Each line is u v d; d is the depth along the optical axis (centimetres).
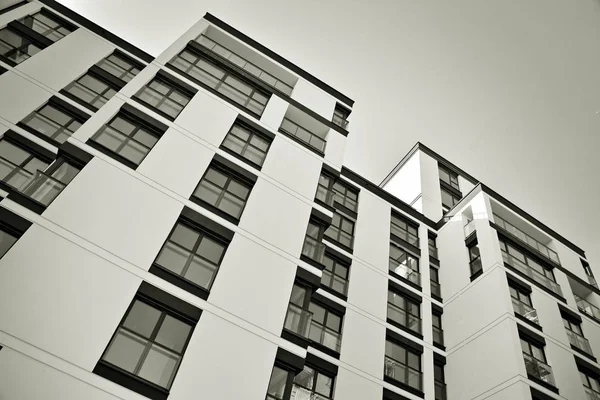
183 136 1783
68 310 1130
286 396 1316
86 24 2492
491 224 2606
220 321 1331
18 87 1917
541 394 1841
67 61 2200
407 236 2767
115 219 1377
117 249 1312
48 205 1313
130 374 1111
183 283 1354
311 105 2502
